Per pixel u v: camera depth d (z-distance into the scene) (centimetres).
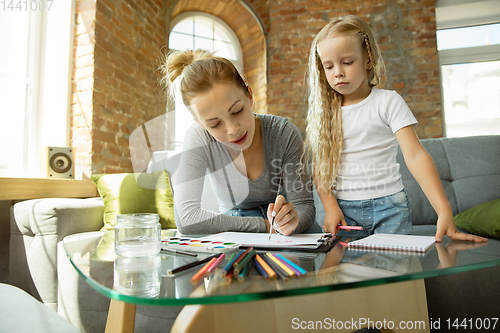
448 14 371
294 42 367
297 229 95
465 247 62
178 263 55
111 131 243
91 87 227
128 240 60
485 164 191
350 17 114
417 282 64
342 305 56
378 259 53
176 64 105
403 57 351
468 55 365
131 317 64
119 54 256
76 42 233
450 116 367
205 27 389
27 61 220
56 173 196
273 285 40
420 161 99
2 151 201
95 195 210
